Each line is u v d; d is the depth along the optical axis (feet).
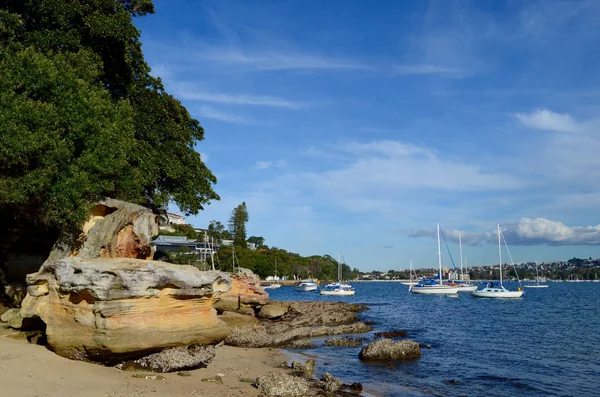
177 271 53.21
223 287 61.11
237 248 471.21
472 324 146.00
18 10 76.23
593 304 244.01
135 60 90.94
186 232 406.41
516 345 101.96
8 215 77.05
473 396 60.08
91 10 81.05
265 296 142.61
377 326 139.44
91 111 67.87
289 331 109.40
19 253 79.25
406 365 77.92
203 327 57.06
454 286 344.90
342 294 357.61
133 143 78.95
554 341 108.58
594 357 88.22
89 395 40.83
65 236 66.08
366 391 59.57
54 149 61.93
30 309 54.80
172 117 103.50
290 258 583.99
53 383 42.16
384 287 609.83
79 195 62.95
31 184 60.03
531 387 65.36
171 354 53.57
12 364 45.09
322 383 61.36
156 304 52.37
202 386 50.37
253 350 88.22
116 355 50.60
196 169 106.63
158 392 44.88
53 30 77.25
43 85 64.28
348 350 92.32
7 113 59.00
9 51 67.10
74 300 51.19
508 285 613.93
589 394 62.34
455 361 82.33
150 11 93.97
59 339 50.78
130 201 80.07
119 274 49.21
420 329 131.13
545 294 369.30
